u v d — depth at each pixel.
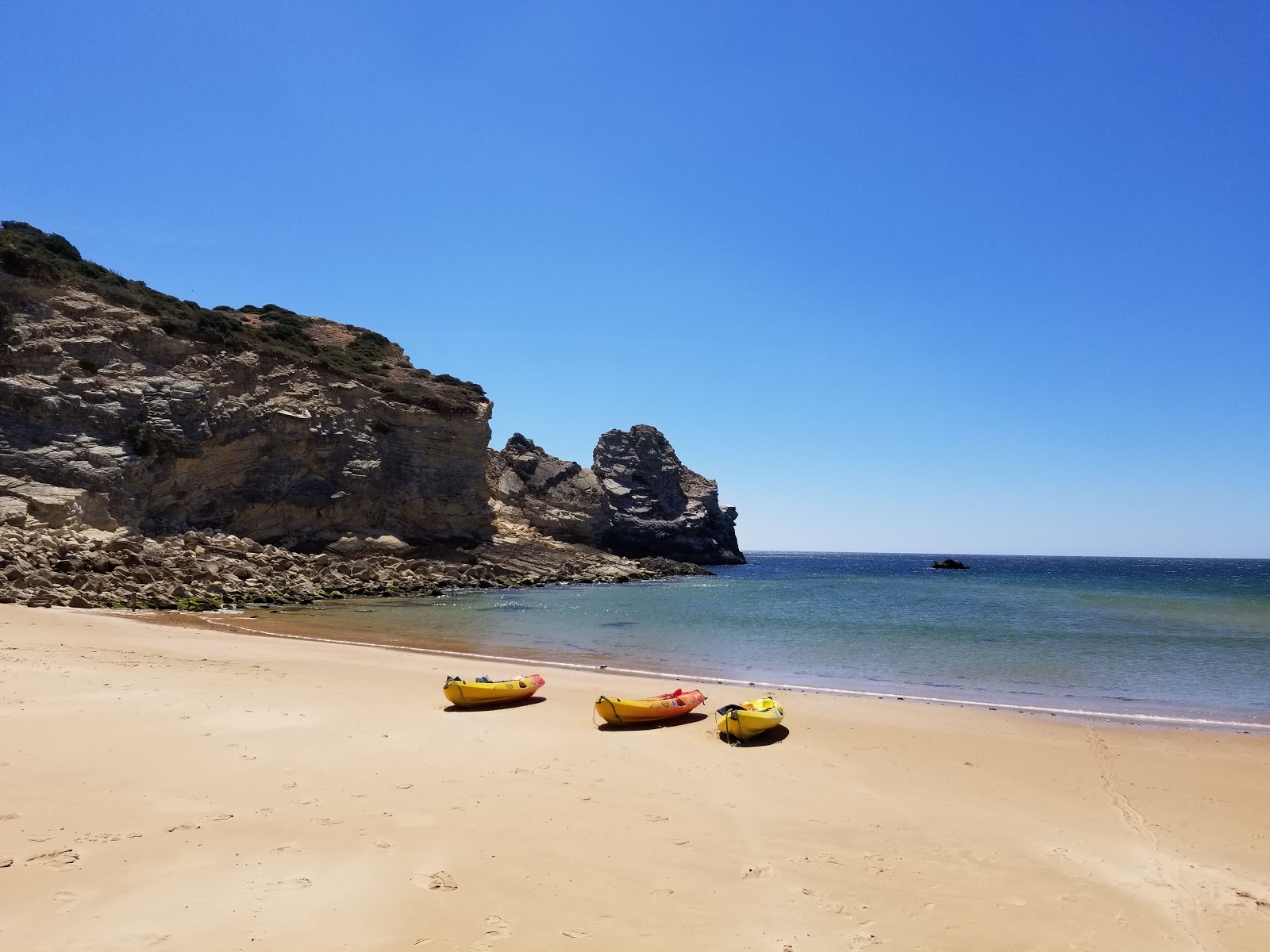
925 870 7.51
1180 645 27.39
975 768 11.42
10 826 7.32
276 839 7.43
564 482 80.25
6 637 19.27
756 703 13.84
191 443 44.16
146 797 8.45
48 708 12.13
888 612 41.44
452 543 59.22
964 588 69.69
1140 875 7.56
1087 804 9.91
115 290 46.22
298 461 49.75
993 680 20.09
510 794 9.31
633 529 88.19
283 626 30.53
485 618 36.53
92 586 32.38
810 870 7.39
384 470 54.34
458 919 6.01
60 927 5.50
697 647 26.91
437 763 10.57
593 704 15.66
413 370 65.31
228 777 9.34
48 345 41.03
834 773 10.93
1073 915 6.62
